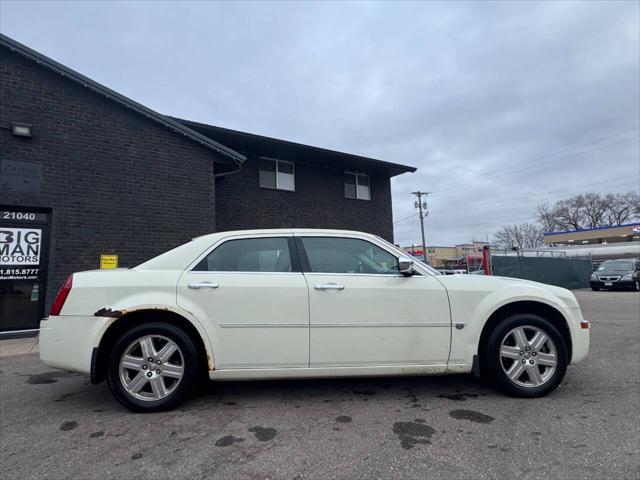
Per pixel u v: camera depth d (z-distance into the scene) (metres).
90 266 8.02
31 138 7.67
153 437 3.00
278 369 3.58
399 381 4.32
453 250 58.16
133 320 3.61
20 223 7.56
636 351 5.74
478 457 2.65
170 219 9.00
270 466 2.57
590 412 3.39
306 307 3.63
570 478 2.40
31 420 3.36
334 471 2.50
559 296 3.93
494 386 4.00
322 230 4.05
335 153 14.01
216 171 11.03
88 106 8.30
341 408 3.54
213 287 3.59
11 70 7.63
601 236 52.84
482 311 3.78
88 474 2.49
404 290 3.76
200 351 3.66
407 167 15.96
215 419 3.33
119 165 8.52
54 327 3.51
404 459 2.63
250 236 3.94
